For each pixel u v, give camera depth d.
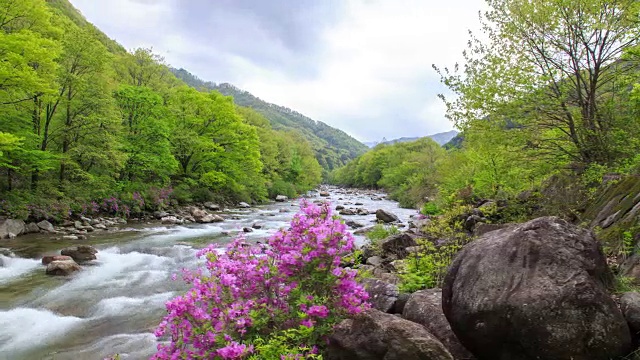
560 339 2.82
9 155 16.50
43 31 17.17
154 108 25.66
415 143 78.75
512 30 10.21
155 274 10.25
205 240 15.66
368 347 3.22
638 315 3.05
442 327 3.84
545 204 10.05
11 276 9.60
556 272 3.10
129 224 19.81
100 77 20.70
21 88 15.00
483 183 15.93
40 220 16.52
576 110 10.51
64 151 20.02
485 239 3.78
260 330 3.65
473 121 10.88
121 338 6.33
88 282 9.35
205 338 3.45
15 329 6.62
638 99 8.60
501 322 3.05
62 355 5.73
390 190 63.12
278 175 57.66
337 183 134.00
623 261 4.92
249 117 64.44
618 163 9.50
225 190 37.16
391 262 8.93
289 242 4.12
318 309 3.39
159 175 27.50
